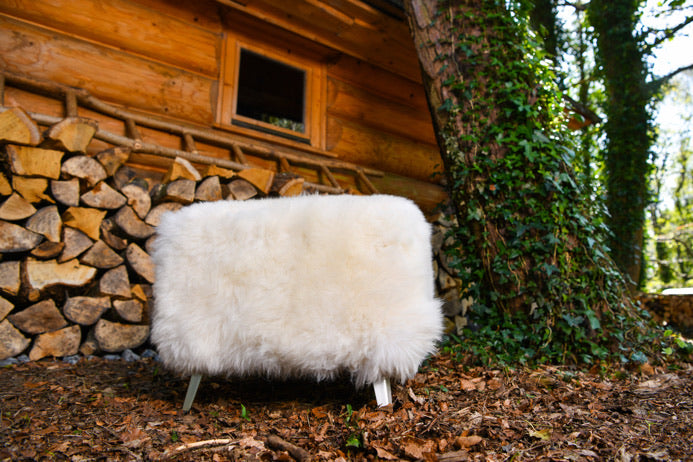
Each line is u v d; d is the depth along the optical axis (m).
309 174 4.02
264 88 5.29
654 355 2.48
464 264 2.82
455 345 2.67
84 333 2.60
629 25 6.60
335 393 1.95
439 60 2.95
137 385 2.07
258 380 2.22
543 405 1.73
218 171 2.93
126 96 3.21
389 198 1.68
